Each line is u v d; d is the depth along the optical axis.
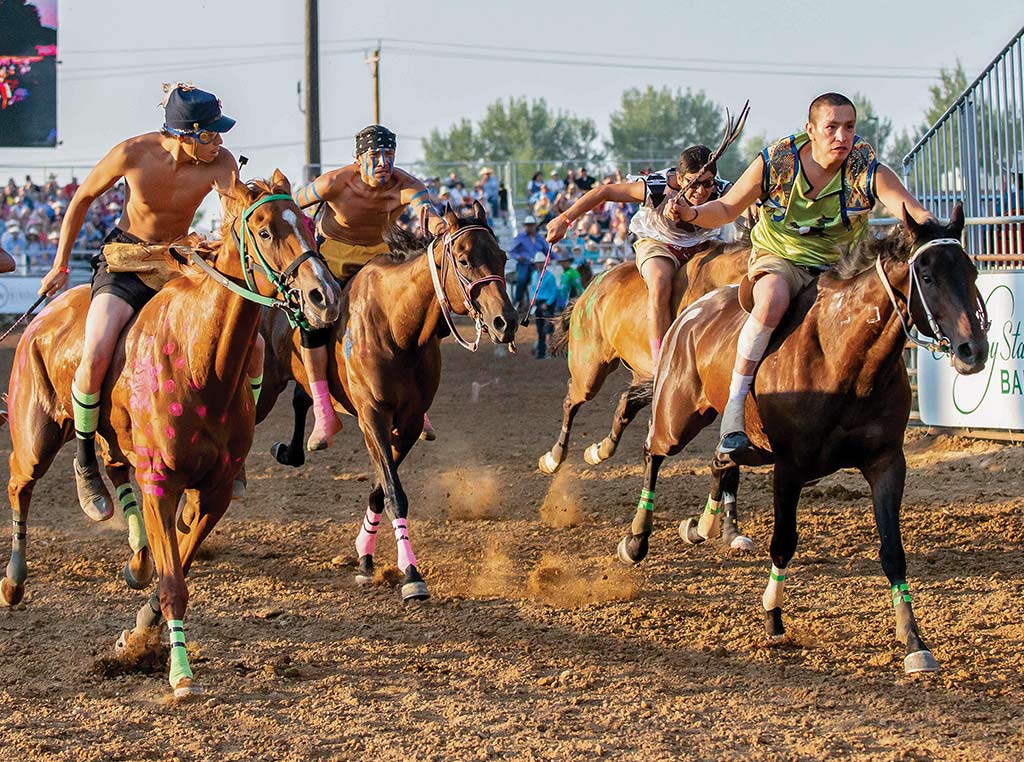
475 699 5.75
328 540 9.28
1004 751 5.02
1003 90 12.55
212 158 6.45
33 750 5.13
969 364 5.43
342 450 13.87
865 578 7.89
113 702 5.74
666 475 11.72
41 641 6.75
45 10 30.97
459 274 7.47
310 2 31.80
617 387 19.78
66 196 32.47
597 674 6.11
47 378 6.68
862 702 5.65
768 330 6.23
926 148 13.35
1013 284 11.62
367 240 8.62
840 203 6.22
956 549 8.54
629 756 5.04
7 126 31.09
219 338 5.57
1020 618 6.90
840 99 6.05
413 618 7.19
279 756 5.09
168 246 6.09
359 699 5.76
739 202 6.29
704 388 6.99
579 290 24.41
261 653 6.51
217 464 5.81
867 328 5.83
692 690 5.87
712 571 8.17
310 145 31.95
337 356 8.03
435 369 8.03
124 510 6.71
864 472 6.25
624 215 31.17
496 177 34.34
